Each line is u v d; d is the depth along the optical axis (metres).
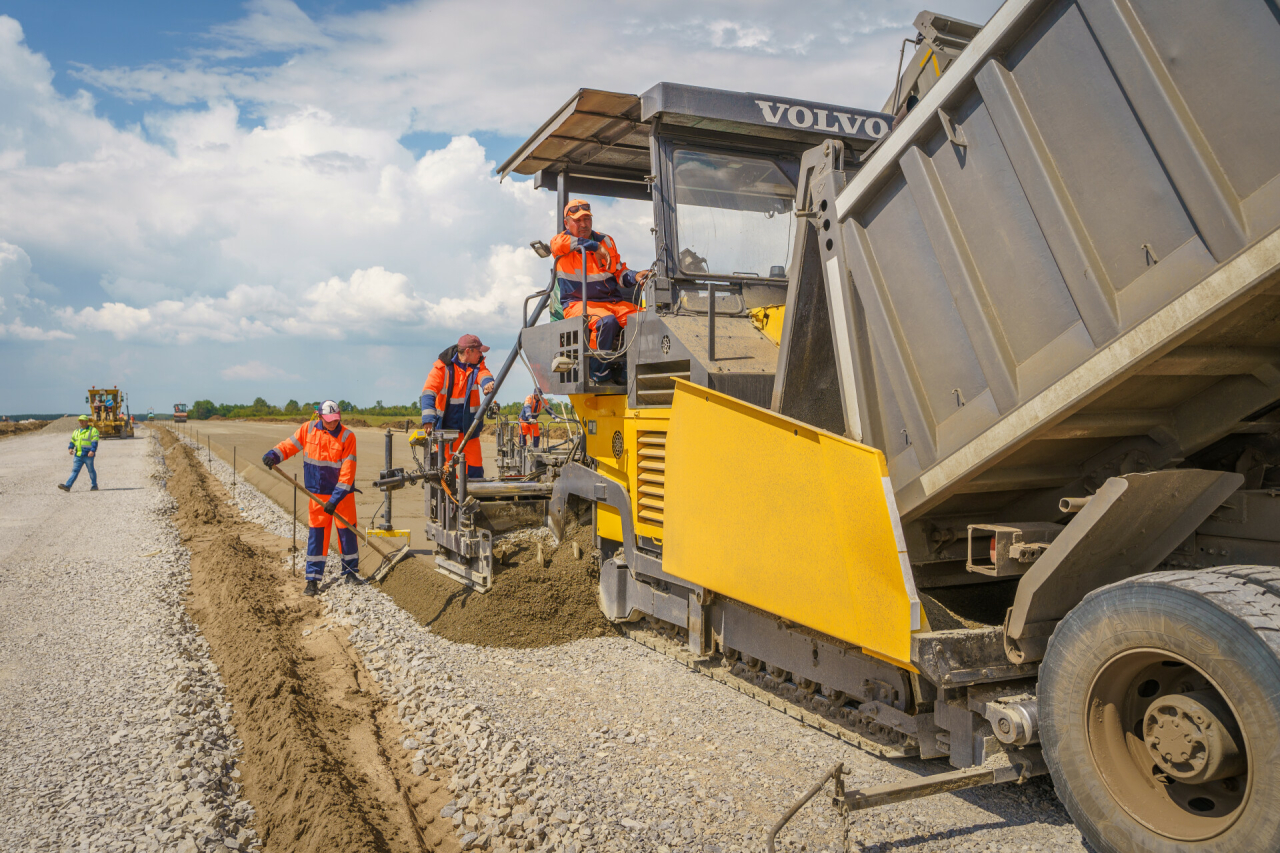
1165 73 2.58
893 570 3.26
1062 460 3.52
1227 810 2.57
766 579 3.98
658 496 5.18
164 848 3.12
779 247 5.66
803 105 5.49
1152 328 2.62
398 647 5.90
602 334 5.73
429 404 7.91
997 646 3.27
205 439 41.06
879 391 3.75
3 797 3.57
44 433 53.19
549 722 4.43
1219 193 2.45
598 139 6.52
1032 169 2.98
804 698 4.36
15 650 5.76
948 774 3.09
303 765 3.64
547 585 6.36
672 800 3.48
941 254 3.36
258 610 6.62
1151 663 2.69
